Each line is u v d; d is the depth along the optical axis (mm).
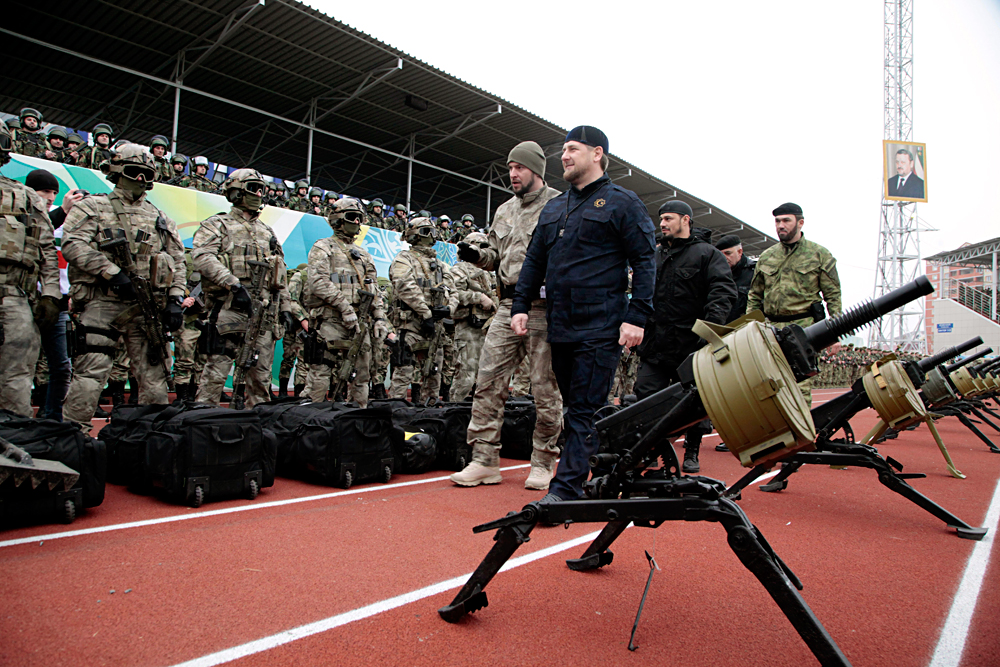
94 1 11438
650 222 3416
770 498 4652
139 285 4719
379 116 16891
